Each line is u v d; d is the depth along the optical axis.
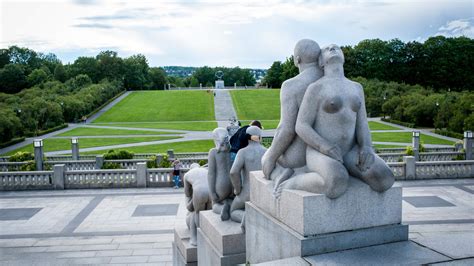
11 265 12.03
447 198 18.34
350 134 4.91
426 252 4.50
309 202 4.56
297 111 5.19
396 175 22.27
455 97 56.84
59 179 21.92
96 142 45.59
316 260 4.36
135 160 27.30
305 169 5.22
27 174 21.97
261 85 136.88
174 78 162.62
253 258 5.90
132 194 20.73
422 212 16.19
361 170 4.73
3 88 105.19
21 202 19.50
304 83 5.20
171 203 18.94
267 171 5.61
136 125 62.25
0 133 47.38
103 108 83.50
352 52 102.19
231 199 7.47
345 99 4.83
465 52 95.62
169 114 74.06
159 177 22.31
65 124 62.94
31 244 13.82
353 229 4.73
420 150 30.66
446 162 22.34
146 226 15.66
